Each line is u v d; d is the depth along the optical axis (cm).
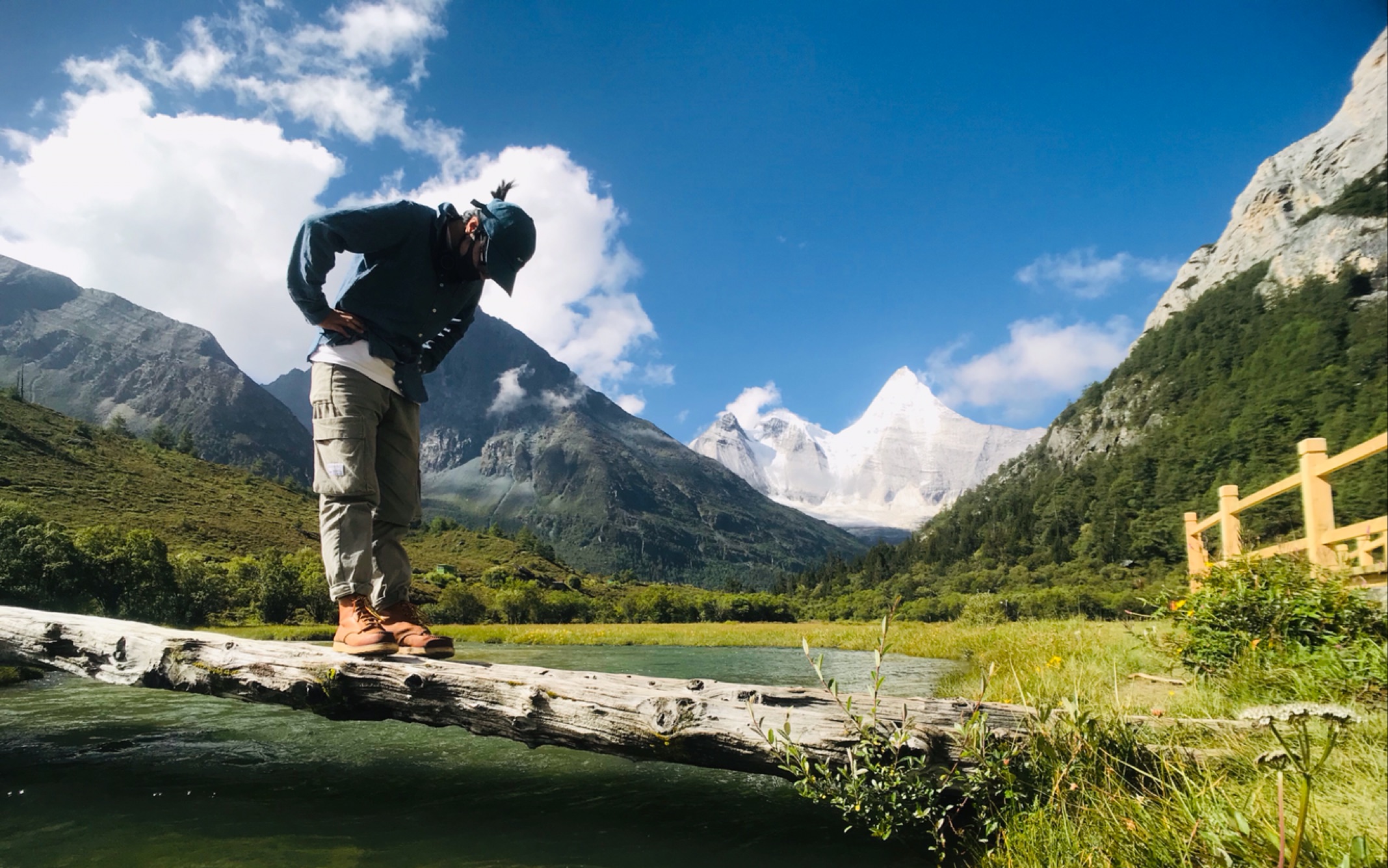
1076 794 248
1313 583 529
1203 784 232
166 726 495
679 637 3716
